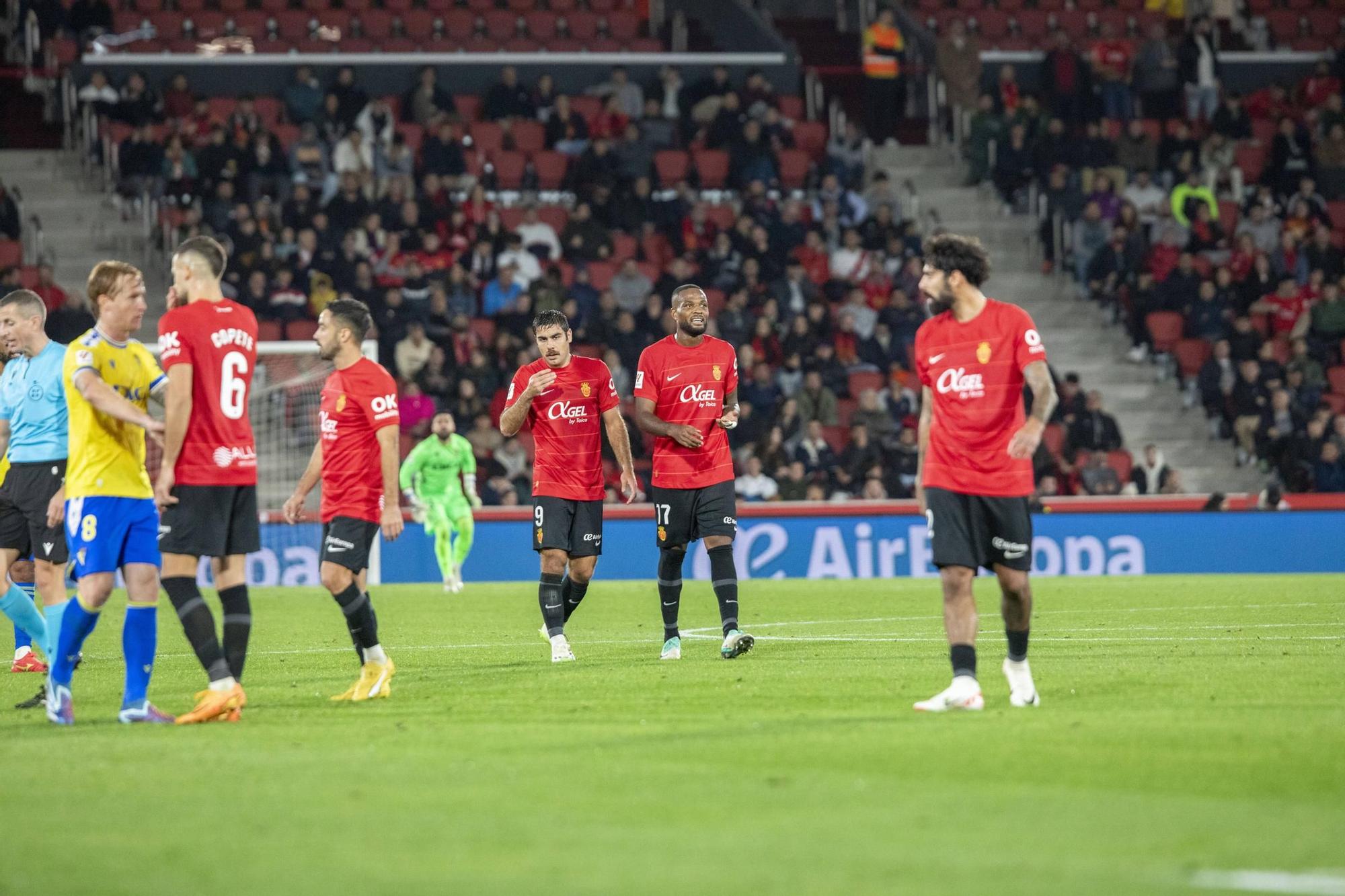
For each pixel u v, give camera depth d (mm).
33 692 31688
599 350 83812
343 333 28953
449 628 46875
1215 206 98625
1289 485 82188
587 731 23094
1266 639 39406
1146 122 104688
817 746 21156
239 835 16141
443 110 97875
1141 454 90125
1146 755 20234
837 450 83688
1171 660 33344
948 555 24781
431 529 66000
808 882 13844
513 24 109688
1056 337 96125
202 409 25844
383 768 19984
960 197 104000
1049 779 18688
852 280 92438
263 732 23812
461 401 79062
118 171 94562
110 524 25844
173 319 25719
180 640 44031
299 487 31062
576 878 14117
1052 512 77500
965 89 107250
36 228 90000
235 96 101500
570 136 99312
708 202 98250
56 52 100250
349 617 28297
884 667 32312
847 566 77000
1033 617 48938
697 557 76312
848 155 99750
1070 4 117750
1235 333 90000
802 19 120312
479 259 88688
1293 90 109562
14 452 31391
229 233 87125
